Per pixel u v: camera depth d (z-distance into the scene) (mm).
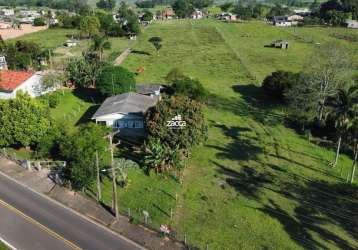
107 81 69062
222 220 38938
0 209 38969
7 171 46625
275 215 40188
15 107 49562
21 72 73250
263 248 35062
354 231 38156
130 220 37625
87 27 143875
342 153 54969
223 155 52938
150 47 131875
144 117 51500
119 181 44312
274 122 65438
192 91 69812
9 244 33938
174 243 34750
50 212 38750
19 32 163250
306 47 133250
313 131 62000
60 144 46250
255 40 149125
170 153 46219
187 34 161250
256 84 87625
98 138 44156
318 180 47344
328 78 62625
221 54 121062
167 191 43500
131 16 179000
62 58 108188
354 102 48000
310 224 38969
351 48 127188
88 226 36688
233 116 67750
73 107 69250
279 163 51281
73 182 43031
